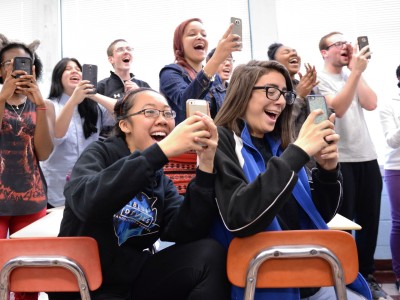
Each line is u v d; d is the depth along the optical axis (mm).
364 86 2590
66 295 1178
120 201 963
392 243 2588
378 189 2568
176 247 1176
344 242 942
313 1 3199
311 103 1158
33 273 1009
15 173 1768
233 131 1262
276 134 1367
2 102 1728
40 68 2061
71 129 2490
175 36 2240
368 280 2531
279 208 978
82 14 3402
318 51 3197
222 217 1030
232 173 1100
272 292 1046
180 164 1772
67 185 1086
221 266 1085
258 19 3205
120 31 3373
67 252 983
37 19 3350
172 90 2014
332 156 1109
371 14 3152
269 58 2543
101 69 3383
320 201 1282
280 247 949
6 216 1769
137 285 1171
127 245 1186
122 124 1247
